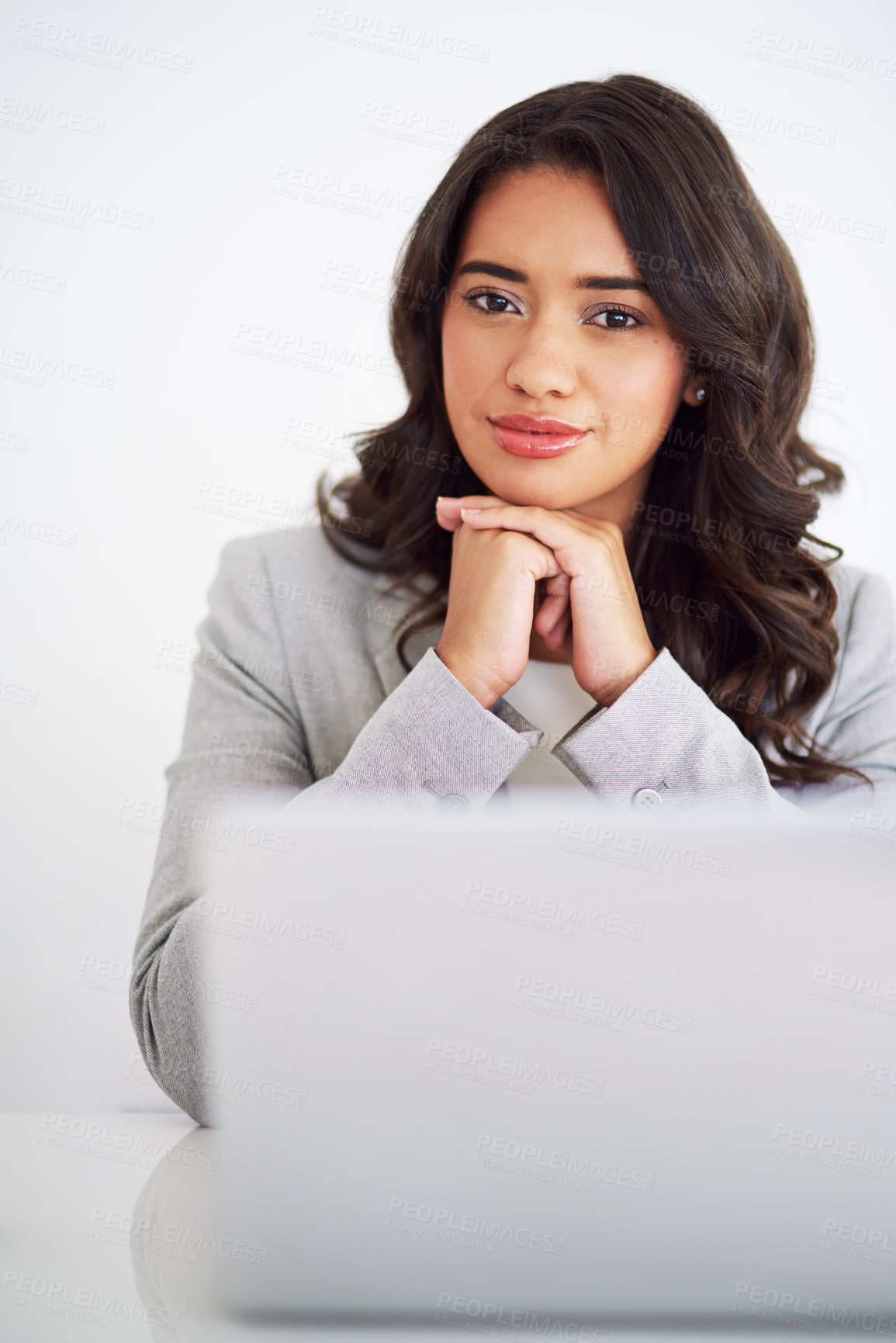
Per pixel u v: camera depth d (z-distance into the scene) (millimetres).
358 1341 532
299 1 1974
